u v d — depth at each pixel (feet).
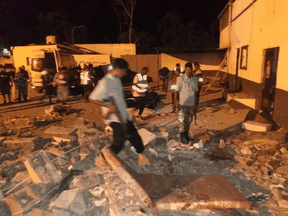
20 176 14.19
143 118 27.25
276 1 24.45
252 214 11.01
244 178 14.01
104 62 69.41
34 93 53.36
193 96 18.22
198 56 64.75
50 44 71.41
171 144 18.57
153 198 11.42
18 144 19.40
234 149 17.99
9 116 32.04
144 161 14.58
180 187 12.24
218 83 56.29
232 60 49.62
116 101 12.60
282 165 15.33
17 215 11.09
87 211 11.25
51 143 19.57
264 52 28.55
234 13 48.24
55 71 48.85
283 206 11.50
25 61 74.49
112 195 12.18
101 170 14.53
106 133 21.42
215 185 12.42
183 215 10.87
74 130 21.59
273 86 25.73
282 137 19.44
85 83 39.91
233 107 32.35
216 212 11.01
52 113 31.07
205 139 19.61
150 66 70.69
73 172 14.76
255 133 20.95
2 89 40.11
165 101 39.78
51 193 12.76
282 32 22.72
